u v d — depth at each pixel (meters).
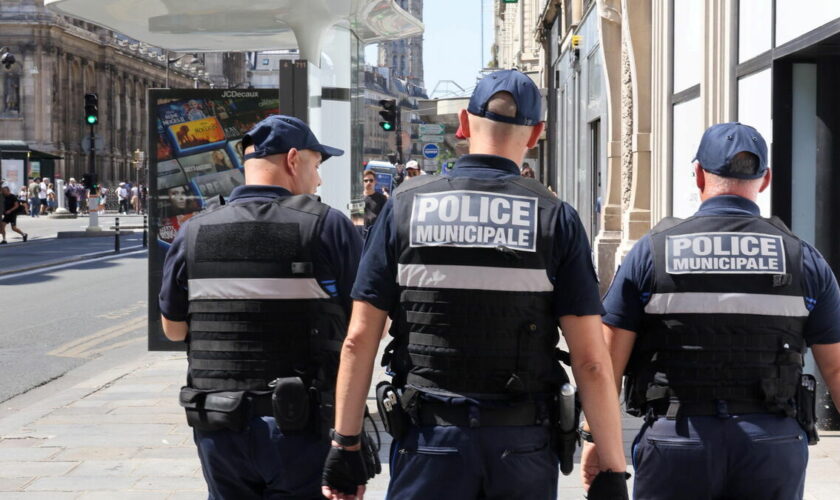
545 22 30.61
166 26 9.91
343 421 2.84
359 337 2.83
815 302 3.21
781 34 6.82
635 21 12.31
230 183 8.65
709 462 3.09
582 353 2.75
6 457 6.33
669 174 10.31
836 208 6.62
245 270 3.37
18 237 35.81
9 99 82.38
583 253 2.78
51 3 8.95
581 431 3.13
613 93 14.70
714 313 3.14
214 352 3.38
